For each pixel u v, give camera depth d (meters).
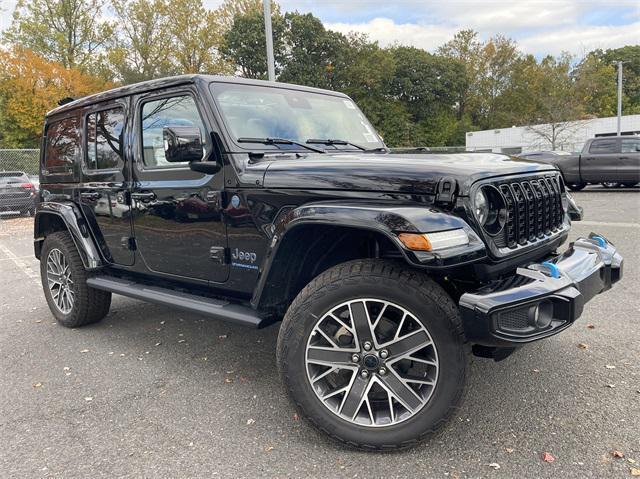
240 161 2.86
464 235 2.17
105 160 3.84
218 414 2.86
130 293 3.65
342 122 3.76
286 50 40.84
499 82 62.59
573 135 34.31
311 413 2.47
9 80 30.20
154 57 41.44
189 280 3.31
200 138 2.83
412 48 52.16
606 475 2.16
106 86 35.75
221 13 42.22
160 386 3.26
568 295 2.24
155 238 3.45
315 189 2.51
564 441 2.42
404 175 2.30
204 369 3.51
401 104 50.19
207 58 41.72
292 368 2.47
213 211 2.98
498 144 38.56
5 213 14.23
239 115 3.08
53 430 2.74
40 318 4.94
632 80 66.38
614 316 4.13
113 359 3.77
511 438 2.47
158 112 3.34
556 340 3.68
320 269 2.80
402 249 2.12
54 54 38.06
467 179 2.24
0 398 3.17
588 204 11.71
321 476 2.25
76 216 4.11
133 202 3.56
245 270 2.90
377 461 2.35
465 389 2.26
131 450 2.52
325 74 42.53
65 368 3.63
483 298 2.13
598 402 2.78
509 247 2.42
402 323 2.32
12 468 2.39
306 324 2.44
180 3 40.41
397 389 2.36
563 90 35.22
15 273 7.27
